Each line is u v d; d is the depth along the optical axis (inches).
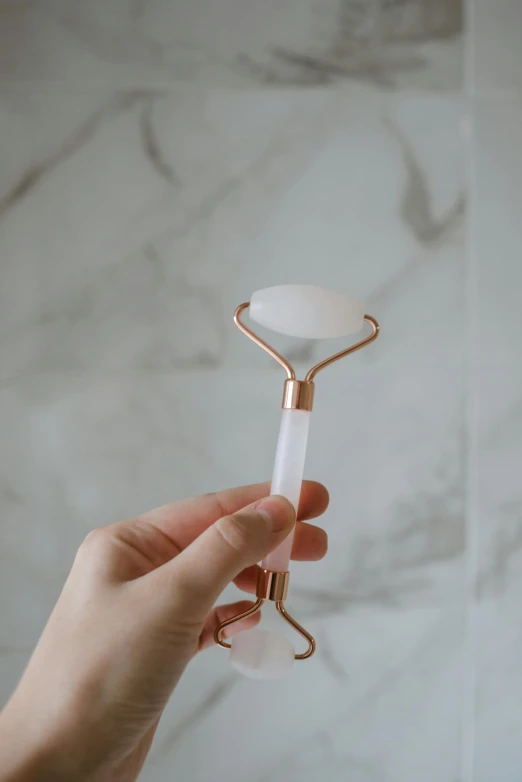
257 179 16.0
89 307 15.6
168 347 15.8
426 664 16.2
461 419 16.3
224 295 15.9
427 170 16.3
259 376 15.9
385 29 16.3
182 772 15.7
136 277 15.7
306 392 11.7
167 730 15.7
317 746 16.0
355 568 16.1
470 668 16.4
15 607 15.5
